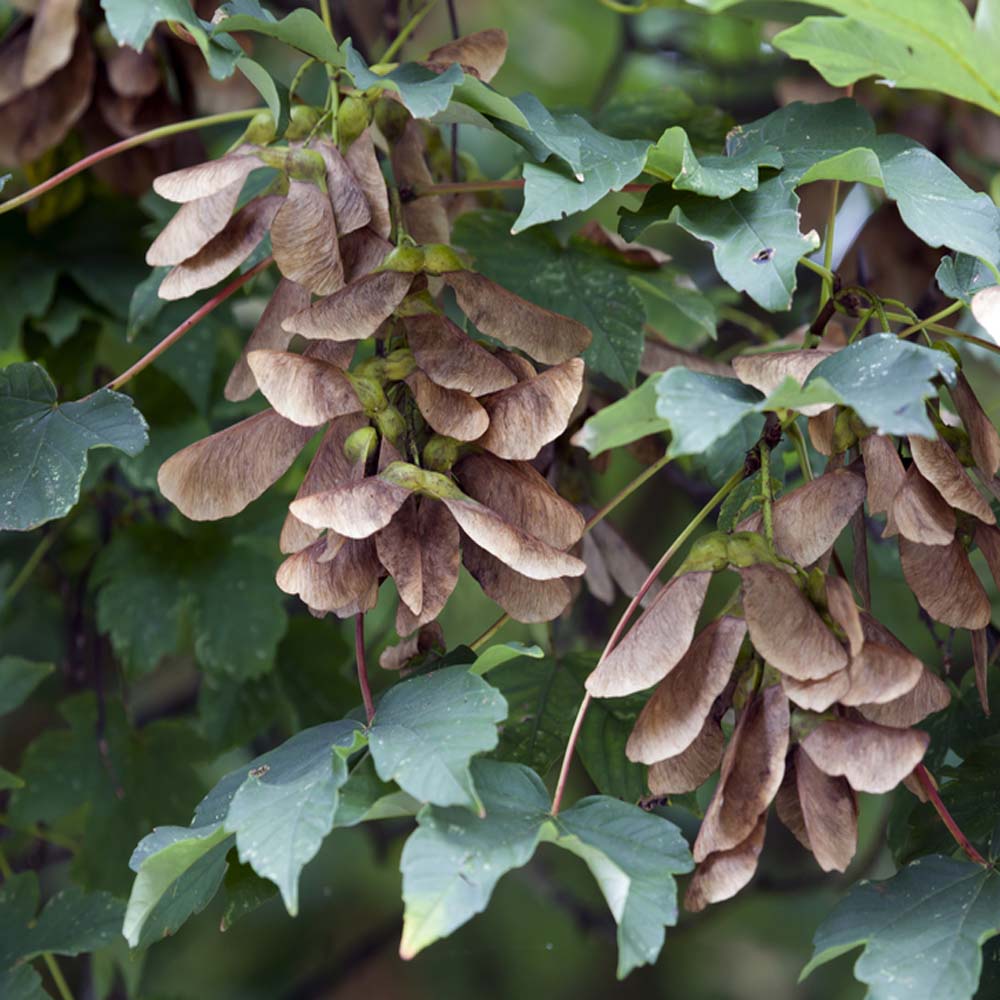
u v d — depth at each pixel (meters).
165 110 0.93
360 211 0.75
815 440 0.74
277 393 0.72
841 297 0.78
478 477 0.74
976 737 0.82
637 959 0.70
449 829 0.71
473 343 0.74
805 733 0.72
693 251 1.16
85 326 0.96
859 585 0.76
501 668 0.83
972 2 0.86
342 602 0.73
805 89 0.95
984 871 0.74
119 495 0.99
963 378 0.75
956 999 0.71
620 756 0.81
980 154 0.95
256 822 0.72
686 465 0.97
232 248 0.75
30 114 0.90
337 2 0.97
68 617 1.02
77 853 0.95
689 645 0.72
